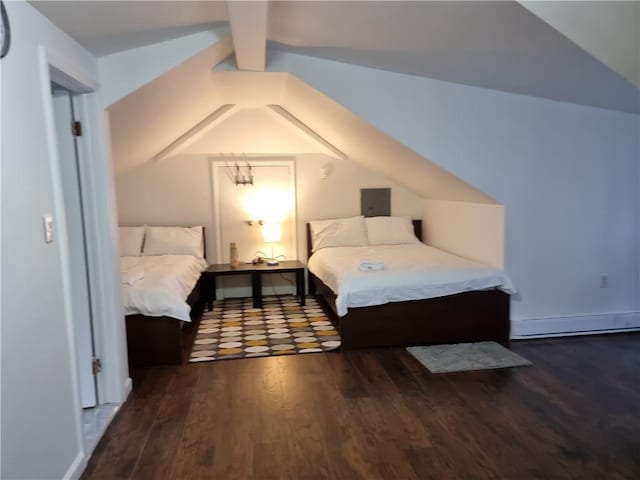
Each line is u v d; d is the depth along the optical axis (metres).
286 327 4.17
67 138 2.48
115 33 2.27
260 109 4.86
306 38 2.79
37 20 1.78
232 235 5.34
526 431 2.31
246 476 1.99
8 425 1.45
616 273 3.85
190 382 2.99
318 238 5.16
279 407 2.61
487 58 2.71
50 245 1.80
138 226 5.09
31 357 1.61
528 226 3.68
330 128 4.28
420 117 3.42
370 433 2.32
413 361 3.27
